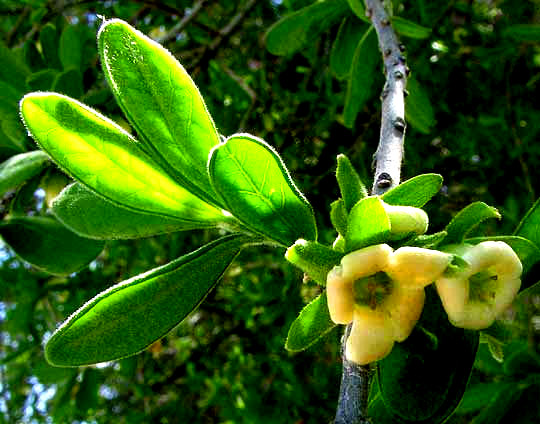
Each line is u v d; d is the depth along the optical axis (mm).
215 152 57
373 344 56
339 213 60
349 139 240
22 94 147
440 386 60
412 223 57
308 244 57
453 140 235
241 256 244
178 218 71
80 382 210
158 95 66
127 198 70
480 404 106
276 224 62
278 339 234
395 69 101
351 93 149
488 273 60
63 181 142
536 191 231
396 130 85
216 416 259
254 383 236
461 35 228
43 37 172
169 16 247
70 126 66
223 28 237
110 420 259
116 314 66
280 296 234
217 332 264
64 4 219
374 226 55
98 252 127
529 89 234
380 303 57
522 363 101
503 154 234
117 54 65
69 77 149
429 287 61
